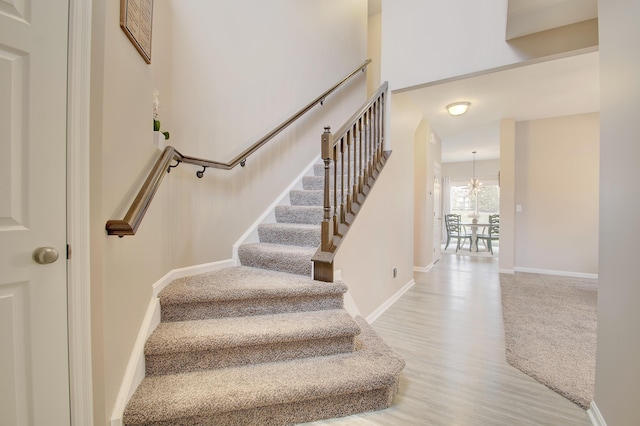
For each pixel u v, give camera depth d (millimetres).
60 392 1021
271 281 2025
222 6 2367
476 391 1718
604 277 1406
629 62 1190
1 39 920
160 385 1398
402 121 3637
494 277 4680
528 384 1790
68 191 1034
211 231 2318
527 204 5078
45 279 998
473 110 4504
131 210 1194
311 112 3445
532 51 2430
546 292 3816
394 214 3445
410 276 4141
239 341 1558
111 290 1176
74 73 1039
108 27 1129
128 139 1320
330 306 2010
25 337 969
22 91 959
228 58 2426
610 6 1377
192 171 2139
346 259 2338
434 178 5863
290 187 3152
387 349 1812
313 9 3473
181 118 2031
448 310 3139
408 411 1543
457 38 2764
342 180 2348
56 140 1015
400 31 3086
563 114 4707
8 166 937
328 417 1477
